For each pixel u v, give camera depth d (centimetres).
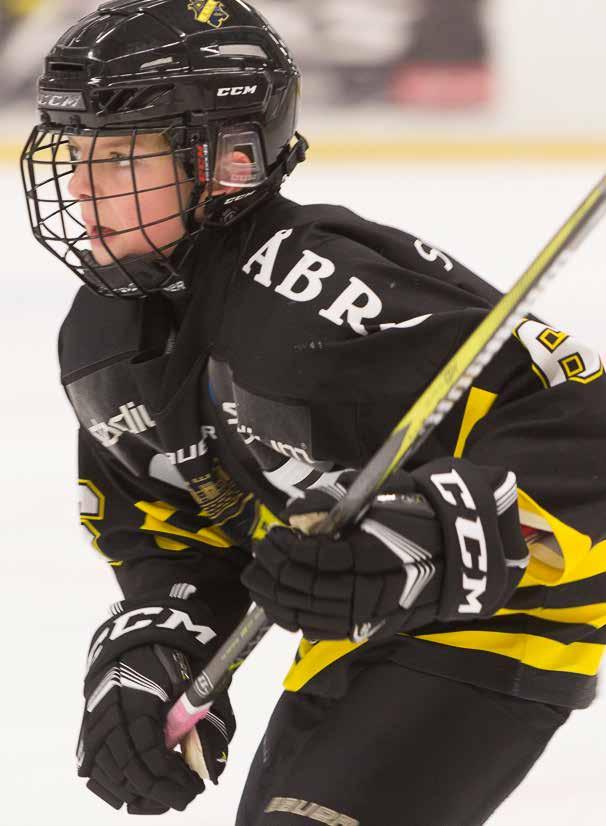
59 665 852
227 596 568
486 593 407
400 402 460
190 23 512
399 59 2794
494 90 2811
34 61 2673
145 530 578
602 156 2830
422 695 466
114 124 501
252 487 532
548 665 469
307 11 2778
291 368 468
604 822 657
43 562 1022
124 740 517
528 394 461
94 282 521
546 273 362
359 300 468
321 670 486
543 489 434
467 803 459
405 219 2298
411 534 394
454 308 471
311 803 454
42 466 1265
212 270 501
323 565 386
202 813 688
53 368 1570
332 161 2798
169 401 507
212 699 500
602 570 473
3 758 743
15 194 2508
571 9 2788
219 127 509
